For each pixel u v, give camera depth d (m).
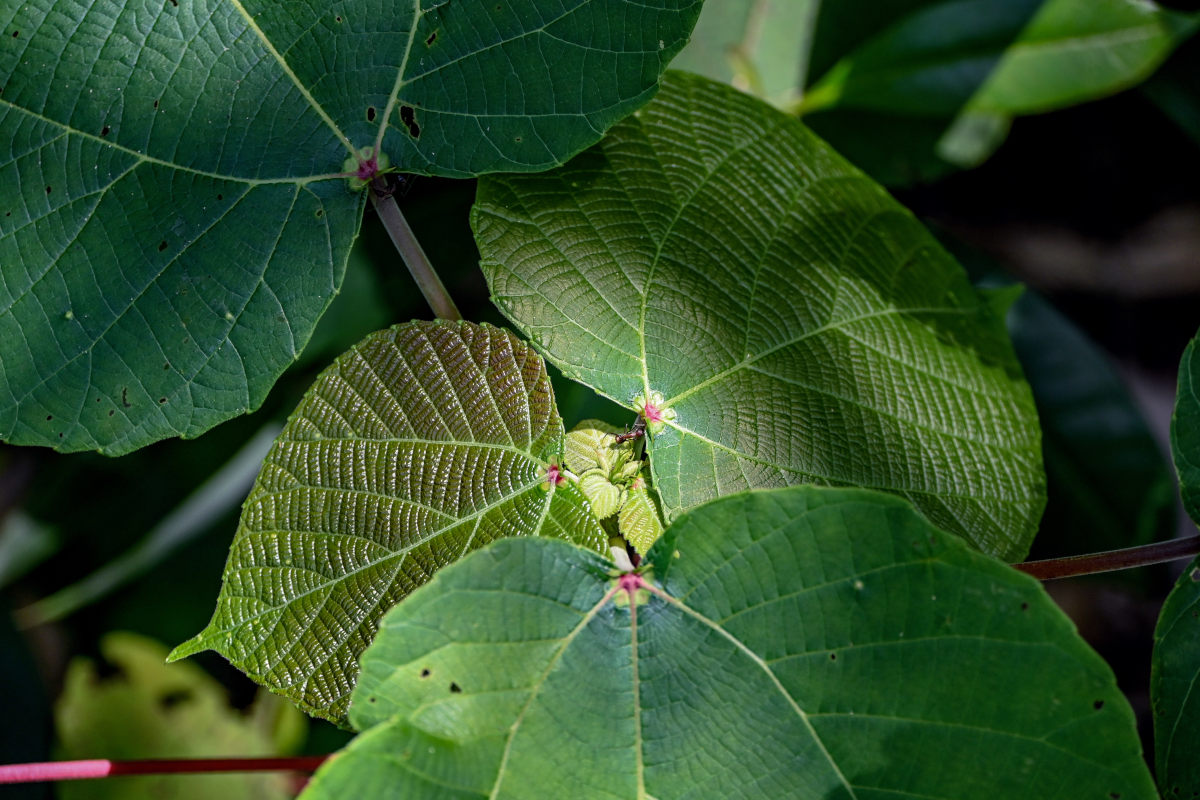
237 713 1.10
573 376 0.90
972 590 0.85
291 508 0.88
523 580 0.85
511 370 0.89
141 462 1.12
